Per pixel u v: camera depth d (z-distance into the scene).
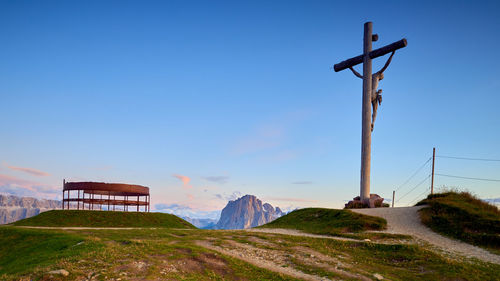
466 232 31.97
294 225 43.47
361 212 43.84
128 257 18.88
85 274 15.88
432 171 56.00
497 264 23.53
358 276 18.98
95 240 24.08
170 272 16.94
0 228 37.94
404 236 32.62
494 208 38.69
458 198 43.06
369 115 51.50
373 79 52.09
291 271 19.66
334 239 30.91
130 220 60.41
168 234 32.72
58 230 37.34
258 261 21.41
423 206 42.84
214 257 20.23
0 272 20.03
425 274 20.73
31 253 25.70
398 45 48.31
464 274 20.39
